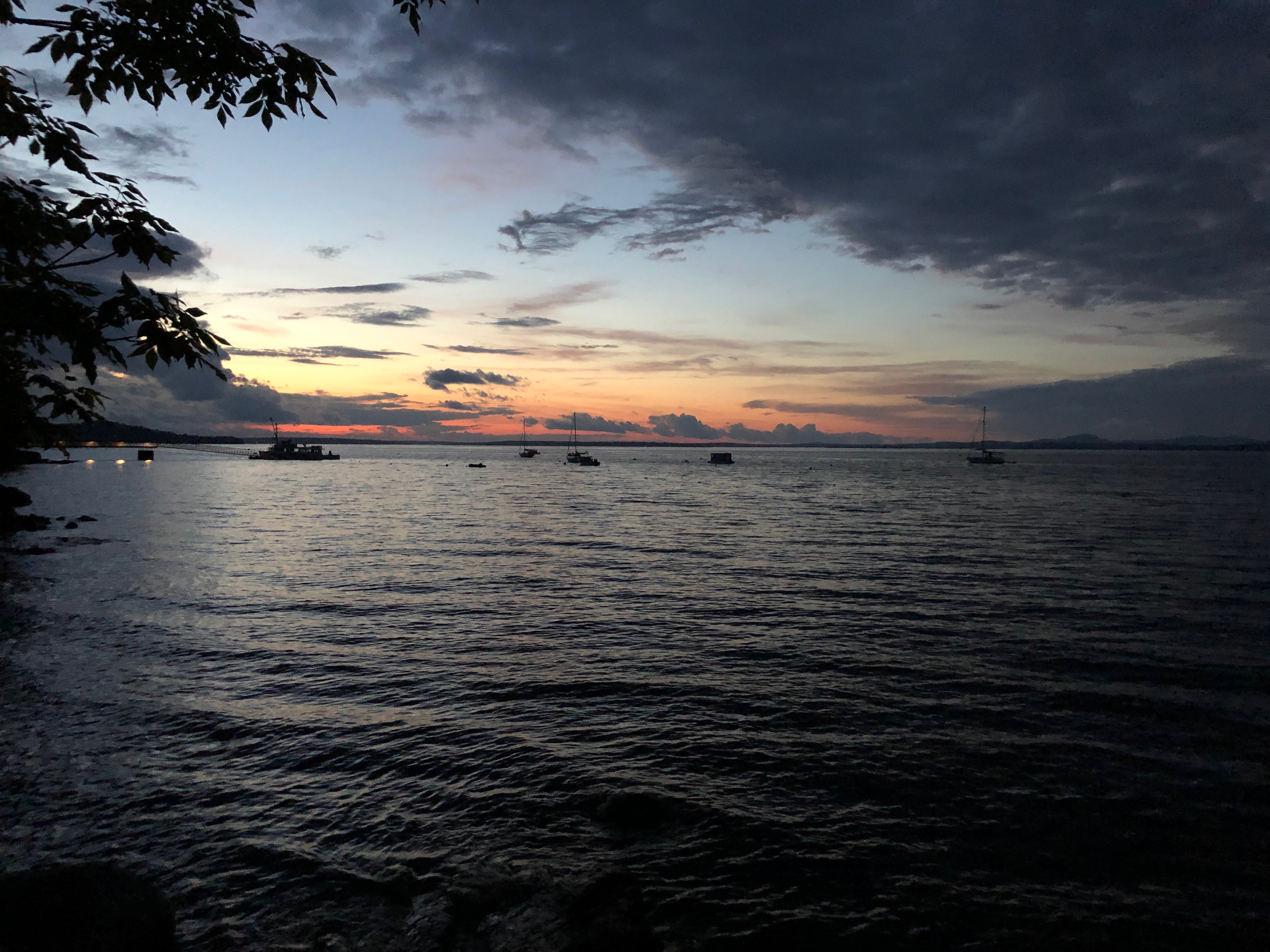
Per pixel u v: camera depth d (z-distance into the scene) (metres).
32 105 3.65
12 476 99.94
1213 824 9.65
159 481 102.25
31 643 17.86
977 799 10.25
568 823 9.42
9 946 5.40
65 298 3.44
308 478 120.69
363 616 21.58
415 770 10.93
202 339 3.64
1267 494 86.44
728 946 7.19
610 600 24.27
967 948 7.26
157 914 6.20
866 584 27.44
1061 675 15.92
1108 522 52.41
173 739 12.01
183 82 3.68
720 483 117.88
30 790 10.05
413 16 4.01
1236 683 15.46
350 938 6.93
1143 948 7.30
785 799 10.18
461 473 150.62
